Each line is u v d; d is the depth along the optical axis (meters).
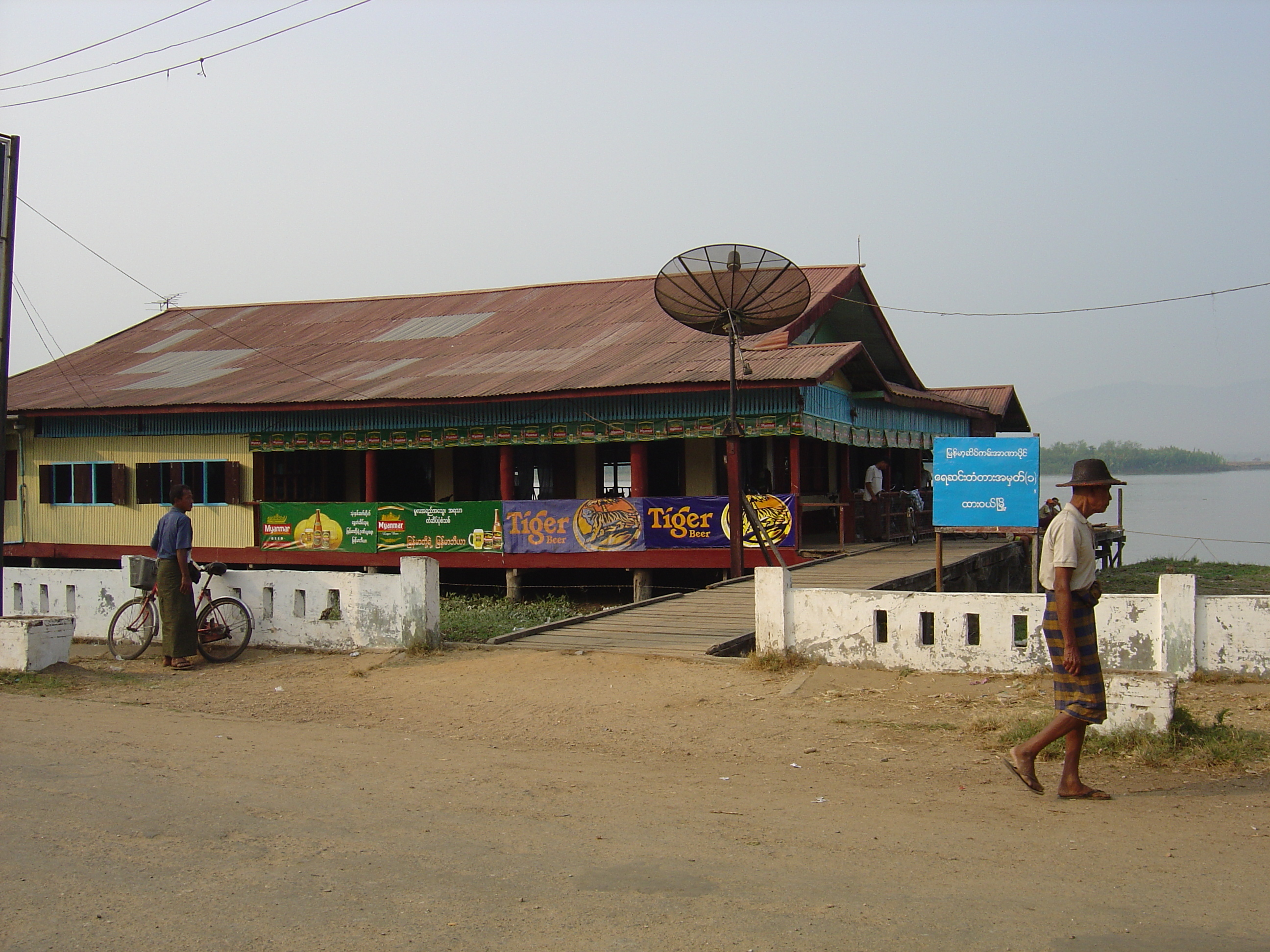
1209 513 69.44
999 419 29.80
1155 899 4.27
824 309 20.62
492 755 6.94
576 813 5.49
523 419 19.53
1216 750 6.48
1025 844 4.98
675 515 18.28
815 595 9.42
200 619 10.80
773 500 17.58
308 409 19.97
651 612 12.82
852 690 8.58
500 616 17.08
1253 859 4.75
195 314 30.25
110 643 11.12
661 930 3.96
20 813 5.47
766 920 4.05
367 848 4.90
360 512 20.55
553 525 19.08
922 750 6.89
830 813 5.51
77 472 23.17
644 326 22.48
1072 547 5.68
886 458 24.72
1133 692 6.73
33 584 12.85
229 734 7.56
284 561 21.17
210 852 4.86
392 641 10.85
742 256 16.33
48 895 4.33
